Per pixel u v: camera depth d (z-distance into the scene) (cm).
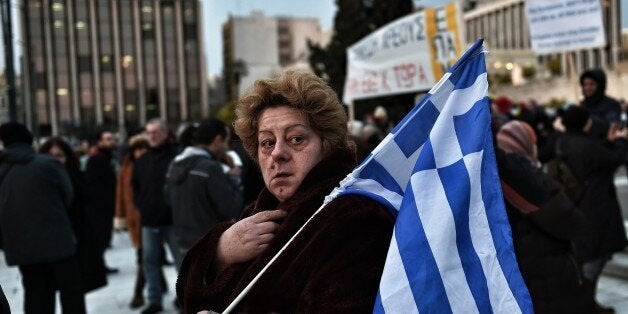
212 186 404
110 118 7762
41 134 7456
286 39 10875
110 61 7769
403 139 140
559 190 280
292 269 128
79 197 493
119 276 686
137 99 7862
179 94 8038
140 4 7875
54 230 420
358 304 120
